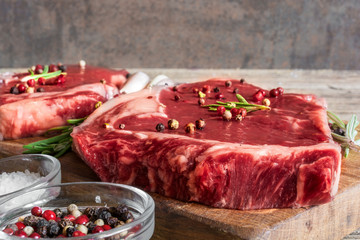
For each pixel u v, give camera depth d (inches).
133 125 17.4
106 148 16.7
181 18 47.9
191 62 49.3
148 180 16.4
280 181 15.4
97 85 22.1
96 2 46.8
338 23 48.4
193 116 18.3
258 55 49.3
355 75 38.9
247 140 16.2
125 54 48.6
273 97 20.2
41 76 23.0
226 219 15.1
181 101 19.7
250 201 15.5
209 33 48.4
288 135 16.7
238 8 47.8
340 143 18.9
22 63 47.6
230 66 49.5
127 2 47.0
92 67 26.4
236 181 15.4
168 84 22.5
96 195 15.6
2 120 19.9
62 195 15.7
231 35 48.6
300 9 47.9
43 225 14.3
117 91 22.6
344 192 16.4
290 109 18.9
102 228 14.2
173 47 48.8
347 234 16.9
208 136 16.6
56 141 19.4
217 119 18.0
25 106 20.0
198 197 15.7
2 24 46.3
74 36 47.5
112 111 18.6
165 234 15.9
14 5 45.9
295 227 15.3
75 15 46.9
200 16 47.9
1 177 17.1
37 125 20.3
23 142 20.0
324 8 47.9
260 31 48.5
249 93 20.9
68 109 20.6
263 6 47.8
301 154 15.4
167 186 16.1
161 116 18.1
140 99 19.5
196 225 15.4
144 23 47.8
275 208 15.6
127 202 15.4
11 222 15.2
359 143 19.1
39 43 47.3
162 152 16.0
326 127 17.3
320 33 48.7
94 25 47.4
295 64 49.6
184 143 15.9
